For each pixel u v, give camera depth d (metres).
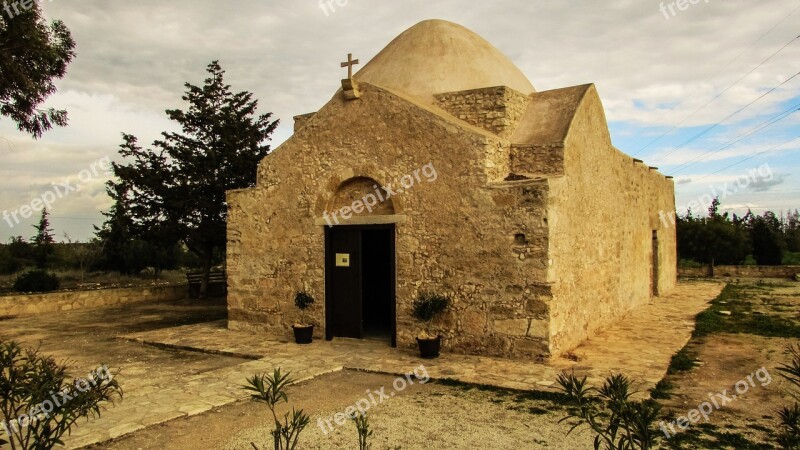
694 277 29.66
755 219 35.03
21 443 4.60
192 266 38.03
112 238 25.06
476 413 6.87
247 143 22.09
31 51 13.68
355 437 6.08
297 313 12.23
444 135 10.40
